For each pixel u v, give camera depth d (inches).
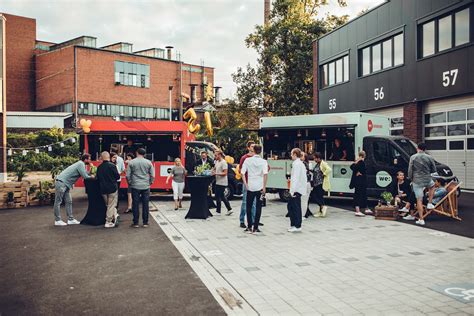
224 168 498.3
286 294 217.8
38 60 2149.4
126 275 256.5
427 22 762.2
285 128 617.6
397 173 494.9
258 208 386.9
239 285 233.8
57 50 2021.4
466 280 237.3
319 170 474.9
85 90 1955.0
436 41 741.3
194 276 253.0
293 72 1251.2
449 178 525.0
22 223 457.4
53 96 2048.5
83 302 210.5
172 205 598.2
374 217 467.5
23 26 2160.4
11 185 597.9
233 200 650.2
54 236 380.8
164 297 216.5
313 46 1159.6
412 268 262.5
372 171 552.7
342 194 572.7
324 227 409.7
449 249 313.1
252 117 1274.6
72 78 1940.2
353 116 565.6
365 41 932.6
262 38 1256.2
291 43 1234.0
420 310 192.5
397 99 836.0
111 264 282.4
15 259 299.4
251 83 1261.1
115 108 2066.9
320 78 1140.5
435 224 419.8
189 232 391.9
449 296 211.0
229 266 273.6
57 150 1445.6
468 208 519.2
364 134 569.9
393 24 841.5
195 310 197.8
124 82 2103.8
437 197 456.1
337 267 266.8
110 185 418.6
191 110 711.1
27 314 195.5
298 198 388.2
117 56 2073.1
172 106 2324.1
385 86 871.1
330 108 1085.1
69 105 1956.2
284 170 620.1
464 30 684.1
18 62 2145.7
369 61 933.2
